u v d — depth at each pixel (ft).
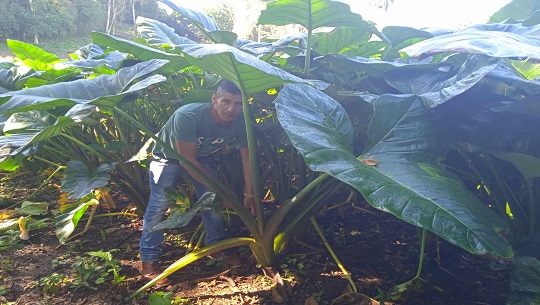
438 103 5.16
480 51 4.38
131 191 8.42
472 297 5.91
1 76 9.29
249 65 4.75
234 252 7.13
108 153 8.61
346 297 5.71
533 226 5.64
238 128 6.50
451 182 4.54
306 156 4.35
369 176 4.16
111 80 6.52
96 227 8.32
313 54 8.41
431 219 3.77
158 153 6.48
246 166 6.80
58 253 7.30
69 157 9.59
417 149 5.13
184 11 7.59
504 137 5.18
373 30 7.55
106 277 6.45
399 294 5.81
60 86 6.26
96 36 6.62
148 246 6.40
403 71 7.06
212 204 5.86
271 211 8.14
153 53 6.89
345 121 5.30
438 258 6.89
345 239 7.65
